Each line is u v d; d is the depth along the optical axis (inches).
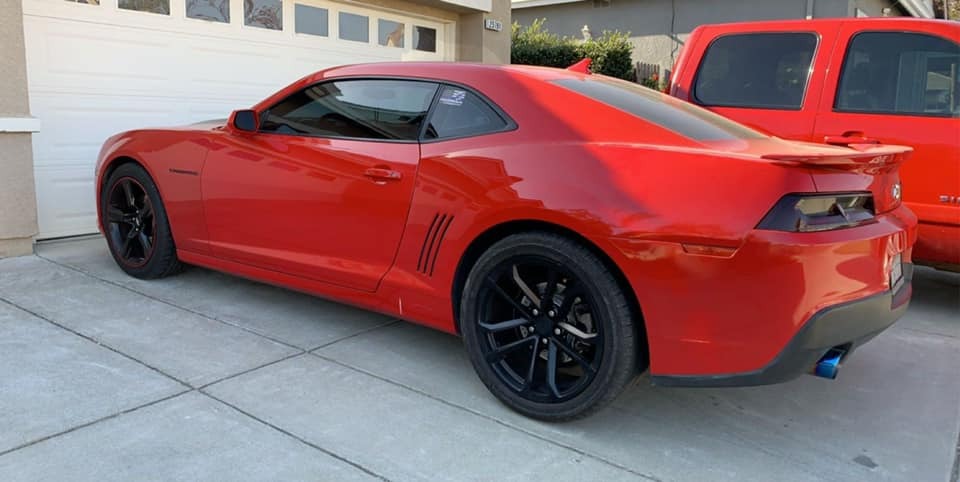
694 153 99.6
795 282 91.2
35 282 173.3
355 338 146.5
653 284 97.2
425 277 123.2
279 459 97.6
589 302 103.8
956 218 164.6
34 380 117.8
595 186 102.7
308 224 139.6
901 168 170.7
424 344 144.8
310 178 137.9
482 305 115.1
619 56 530.9
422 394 120.8
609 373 102.1
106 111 227.8
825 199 95.7
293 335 146.6
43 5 207.5
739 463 103.1
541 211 105.5
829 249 93.0
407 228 124.1
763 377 94.3
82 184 225.3
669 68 596.7
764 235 91.0
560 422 110.7
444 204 118.5
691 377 98.0
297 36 288.8
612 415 117.3
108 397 113.3
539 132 113.6
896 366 144.9
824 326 93.3
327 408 113.7
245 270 155.6
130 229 178.2
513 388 113.7
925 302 194.4
